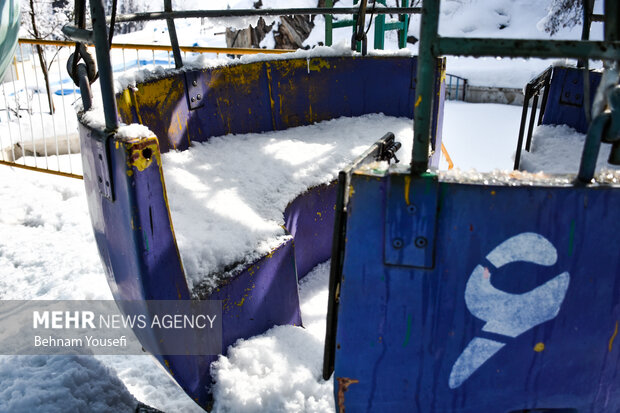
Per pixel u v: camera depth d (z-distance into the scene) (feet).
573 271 3.94
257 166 10.46
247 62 12.26
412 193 3.80
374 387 4.43
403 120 13.70
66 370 7.22
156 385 7.82
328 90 13.66
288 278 7.99
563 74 11.66
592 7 9.05
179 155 10.67
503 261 3.92
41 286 10.75
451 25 60.95
